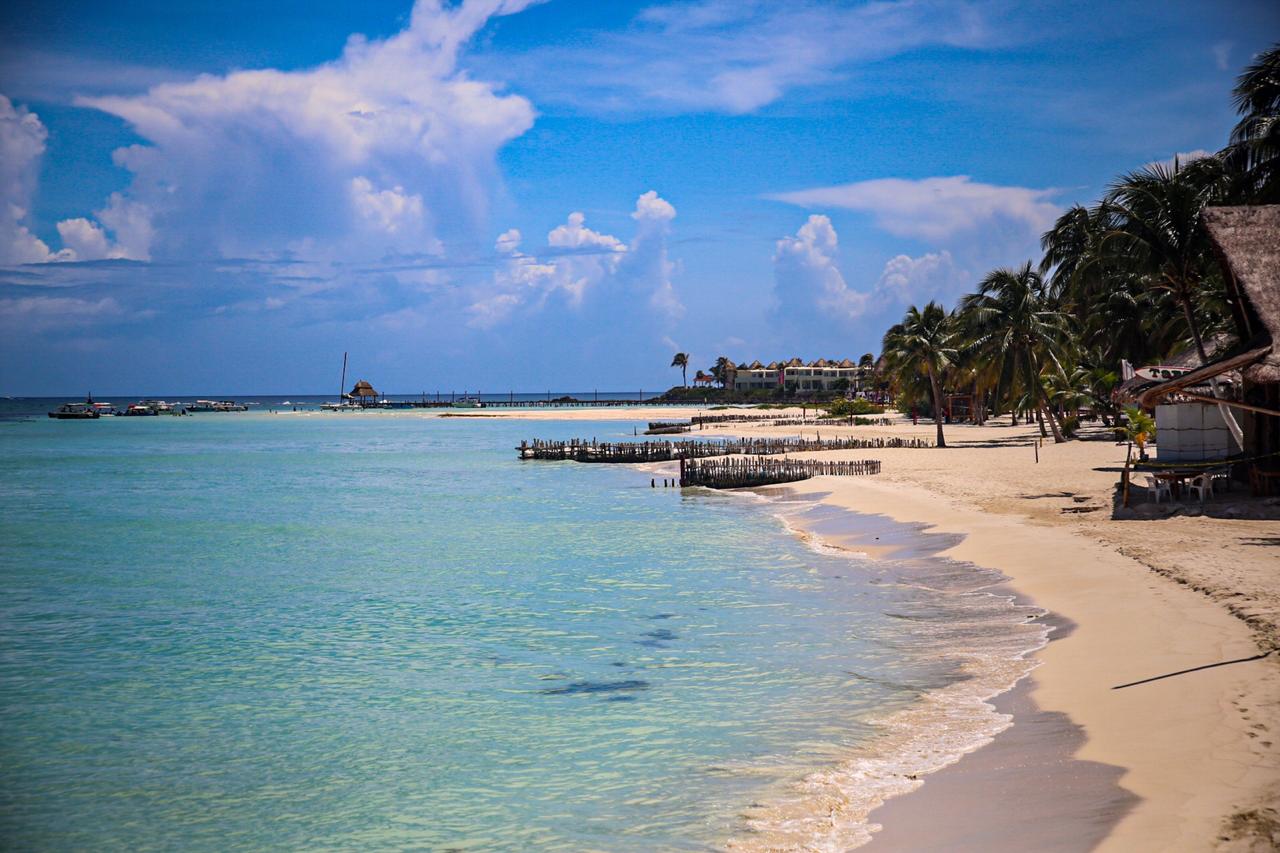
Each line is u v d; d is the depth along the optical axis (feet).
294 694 52.80
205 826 36.88
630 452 224.33
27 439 372.17
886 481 141.08
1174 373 110.32
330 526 122.21
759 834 32.50
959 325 230.07
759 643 58.44
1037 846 28.35
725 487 159.02
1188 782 31.12
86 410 650.84
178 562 96.63
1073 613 57.21
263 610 74.02
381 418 604.90
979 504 108.47
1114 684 42.75
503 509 138.00
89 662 60.18
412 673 55.98
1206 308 138.10
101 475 207.92
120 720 49.14
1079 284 142.82
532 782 39.29
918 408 375.25
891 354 225.15
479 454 272.72
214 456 271.08
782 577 79.41
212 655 61.41
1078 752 35.45
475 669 56.34
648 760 40.57
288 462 245.24
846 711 44.65
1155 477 95.66
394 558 96.78
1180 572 62.69
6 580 87.61
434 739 44.96
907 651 54.44
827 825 32.45
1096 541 78.02
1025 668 47.98
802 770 37.88
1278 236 89.45
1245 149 115.55
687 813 34.81
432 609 72.90
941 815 31.81
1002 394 222.89
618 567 87.56
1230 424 95.96
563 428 430.20
